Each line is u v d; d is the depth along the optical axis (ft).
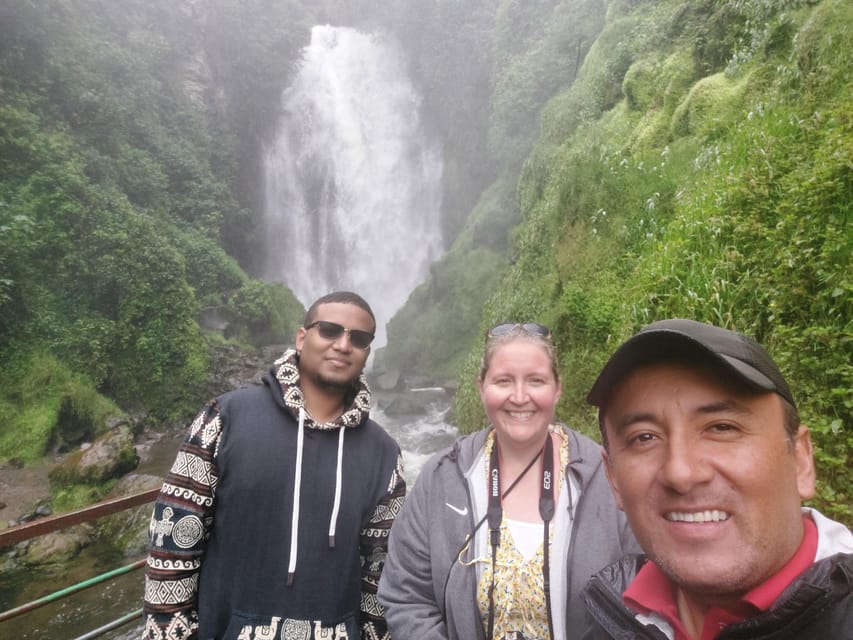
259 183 97.09
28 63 61.67
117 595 21.77
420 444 46.91
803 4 21.06
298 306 83.05
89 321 51.21
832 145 11.97
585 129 40.73
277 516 5.99
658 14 39.55
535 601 5.18
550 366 5.86
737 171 16.11
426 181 105.70
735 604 2.99
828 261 10.57
